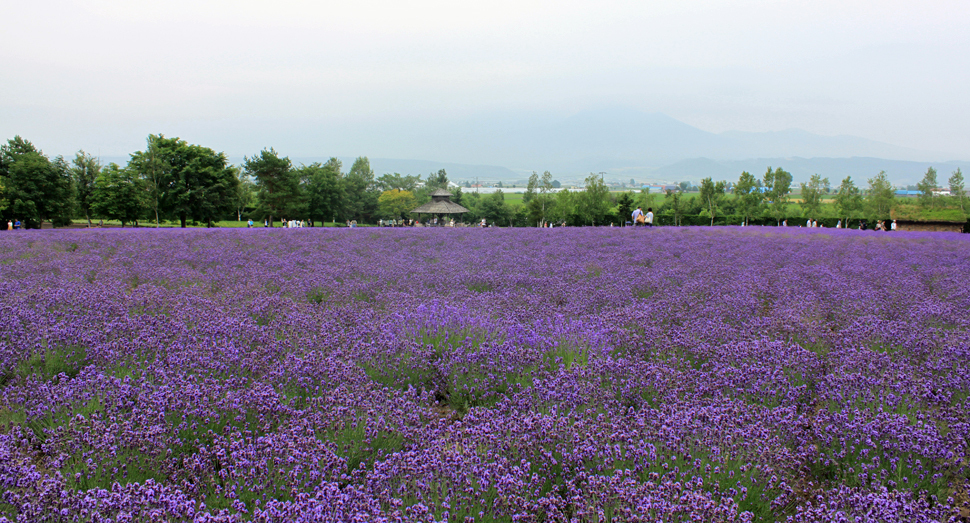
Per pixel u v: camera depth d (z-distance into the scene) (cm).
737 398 505
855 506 334
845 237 2502
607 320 752
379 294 940
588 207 6806
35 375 518
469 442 402
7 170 4772
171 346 587
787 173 6456
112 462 368
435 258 1533
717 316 804
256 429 432
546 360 604
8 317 646
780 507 361
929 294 1057
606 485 339
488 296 930
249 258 1438
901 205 6272
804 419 468
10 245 1602
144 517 297
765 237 2381
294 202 6025
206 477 364
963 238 2580
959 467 404
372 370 571
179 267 1246
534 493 359
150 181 4844
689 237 2325
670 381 533
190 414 434
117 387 470
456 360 579
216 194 5000
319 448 387
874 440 417
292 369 524
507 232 2666
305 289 981
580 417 447
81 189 5444
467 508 333
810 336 694
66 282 969
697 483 356
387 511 321
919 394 495
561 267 1294
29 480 322
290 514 299
